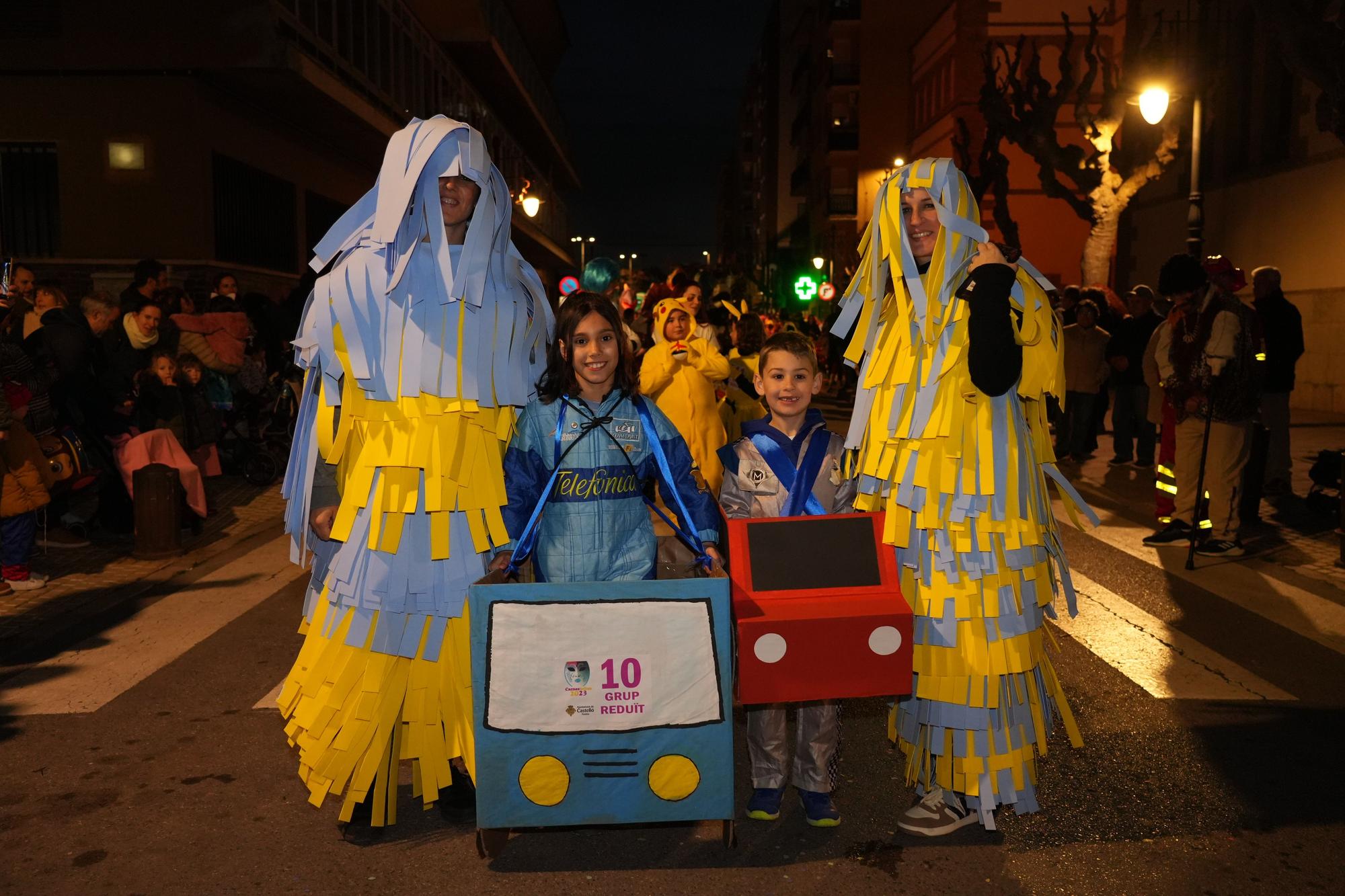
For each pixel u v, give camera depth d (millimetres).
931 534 3289
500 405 3400
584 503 3330
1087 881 3160
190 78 14664
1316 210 19219
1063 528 8406
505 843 3250
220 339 10383
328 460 3297
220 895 3084
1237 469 7438
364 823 3531
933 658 3297
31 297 9641
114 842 3402
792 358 3561
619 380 3416
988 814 3326
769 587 3137
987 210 35000
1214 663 5141
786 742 3625
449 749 3342
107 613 6066
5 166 14727
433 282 3326
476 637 2992
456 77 28375
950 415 3260
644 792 3043
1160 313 13750
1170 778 3865
